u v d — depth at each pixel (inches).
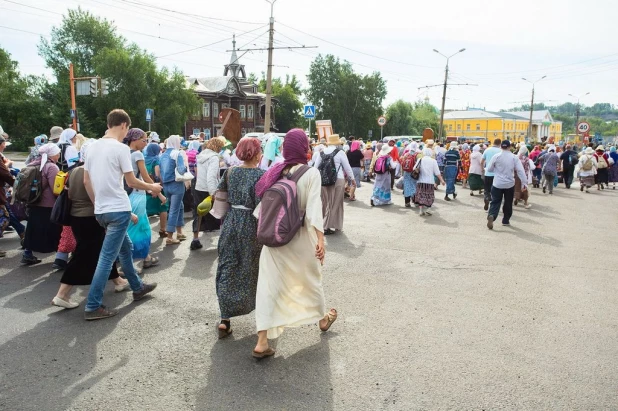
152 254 283.7
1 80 2118.6
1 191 274.8
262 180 157.3
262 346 151.0
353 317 189.6
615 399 131.7
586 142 1505.9
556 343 167.3
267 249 153.0
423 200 441.7
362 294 217.9
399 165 715.4
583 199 613.0
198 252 289.9
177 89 2313.0
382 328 178.7
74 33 2532.0
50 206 246.5
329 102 3260.3
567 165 763.4
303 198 152.7
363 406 126.8
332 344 164.4
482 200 565.3
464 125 4803.2
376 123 3326.8
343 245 317.7
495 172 382.9
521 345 165.2
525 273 256.1
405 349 160.9
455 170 557.3
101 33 2568.9
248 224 164.9
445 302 208.2
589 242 339.3
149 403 128.0
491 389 135.9
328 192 352.2
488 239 343.3
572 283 239.1
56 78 2539.4
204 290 219.6
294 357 154.6
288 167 155.8
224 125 492.4
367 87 3228.3
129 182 181.5
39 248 248.7
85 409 125.0
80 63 2527.1
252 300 167.0
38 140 319.3
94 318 183.2
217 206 171.6
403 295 217.2
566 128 6363.2
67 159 255.4
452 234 359.6
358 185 552.7
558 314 195.6
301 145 154.0
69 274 189.9
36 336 168.7
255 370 145.9
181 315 189.5
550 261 282.5
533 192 693.9
